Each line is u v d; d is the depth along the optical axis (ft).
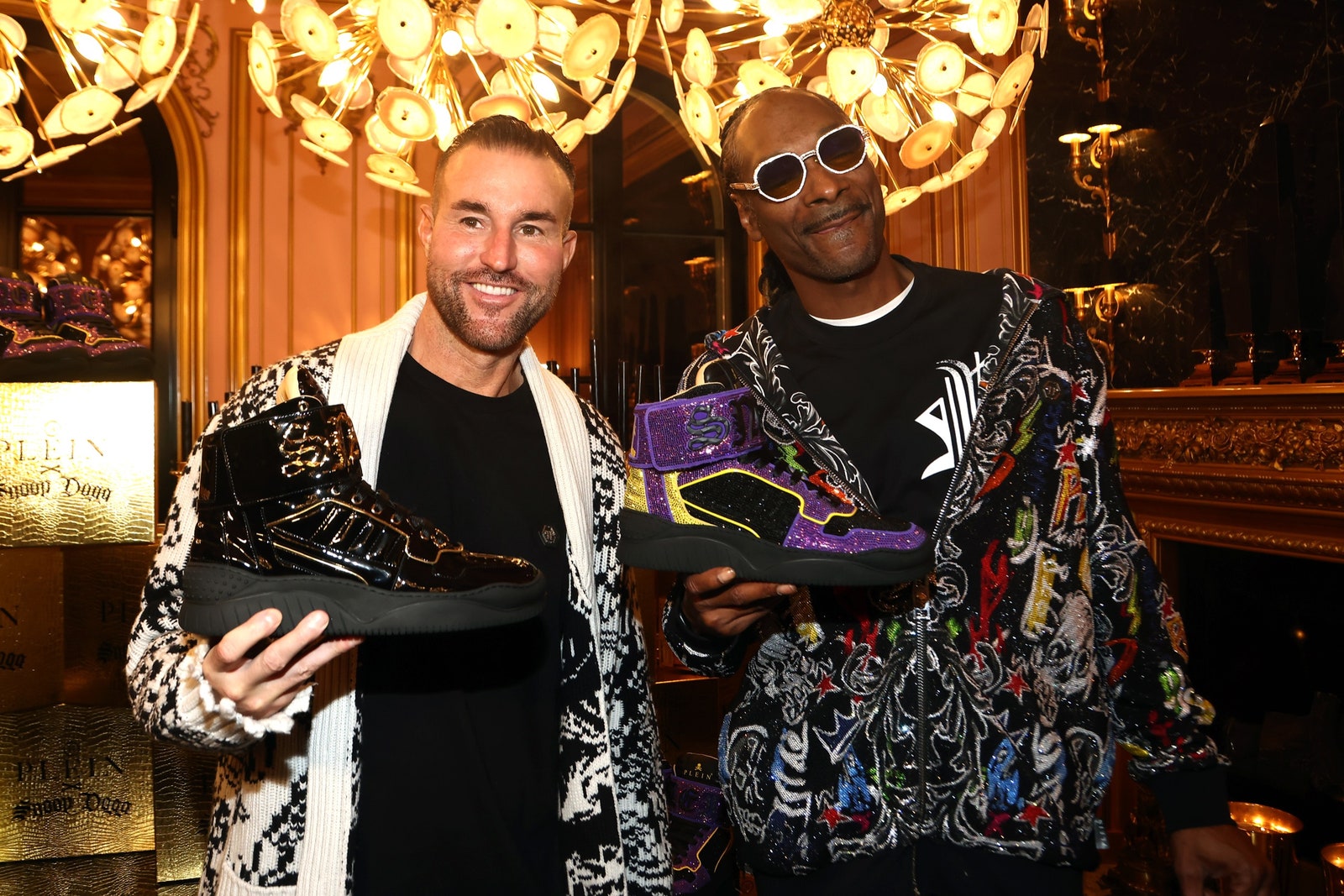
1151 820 12.15
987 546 4.74
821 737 4.73
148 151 16.67
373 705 4.60
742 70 7.97
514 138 4.91
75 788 8.00
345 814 4.36
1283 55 11.35
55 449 7.64
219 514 3.93
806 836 4.67
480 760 4.64
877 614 4.75
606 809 4.99
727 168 5.45
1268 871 4.70
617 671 5.44
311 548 3.84
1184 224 12.84
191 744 3.99
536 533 5.08
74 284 8.57
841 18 8.21
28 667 7.80
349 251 17.31
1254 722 11.97
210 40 16.65
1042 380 4.94
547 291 4.96
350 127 17.21
